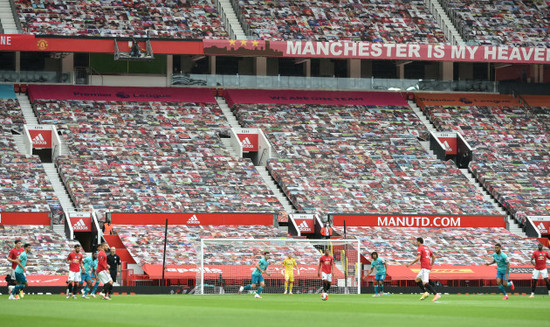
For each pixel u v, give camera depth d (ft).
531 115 481.87
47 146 403.13
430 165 429.79
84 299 225.15
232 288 297.94
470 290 318.65
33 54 449.48
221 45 435.94
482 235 374.22
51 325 124.06
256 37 459.73
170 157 404.16
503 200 402.72
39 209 344.28
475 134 456.04
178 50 432.25
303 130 441.68
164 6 472.03
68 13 448.24
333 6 499.92
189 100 454.81
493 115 476.13
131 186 375.04
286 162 414.00
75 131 409.28
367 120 459.73
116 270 269.23
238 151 423.23
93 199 360.07
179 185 383.04
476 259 345.10
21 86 437.58
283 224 385.91
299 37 467.93
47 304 188.55
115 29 444.14
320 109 463.42
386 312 161.58
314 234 368.68
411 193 401.90
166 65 464.24
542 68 508.12
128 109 435.94
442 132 451.12
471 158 433.48
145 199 367.04
